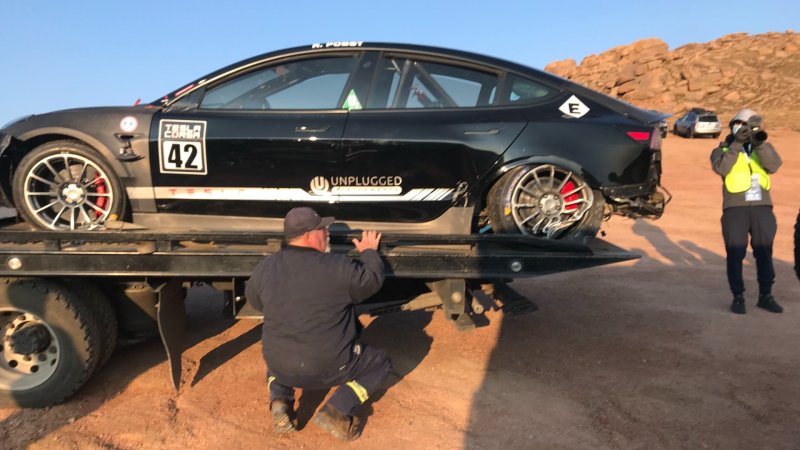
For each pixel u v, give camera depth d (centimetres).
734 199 469
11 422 296
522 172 326
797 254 410
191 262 310
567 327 439
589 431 284
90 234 298
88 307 311
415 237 309
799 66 4372
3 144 330
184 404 314
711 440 274
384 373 294
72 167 339
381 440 279
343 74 349
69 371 305
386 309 347
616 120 336
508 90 346
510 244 323
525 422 294
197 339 413
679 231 923
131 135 330
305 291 267
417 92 346
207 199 337
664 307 489
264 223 339
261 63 349
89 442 274
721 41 5278
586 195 333
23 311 300
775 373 347
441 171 328
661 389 328
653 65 4994
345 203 333
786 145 2334
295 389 334
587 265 324
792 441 272
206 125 333
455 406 312
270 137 327
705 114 2930
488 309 487
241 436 283
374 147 326
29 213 331
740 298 472
